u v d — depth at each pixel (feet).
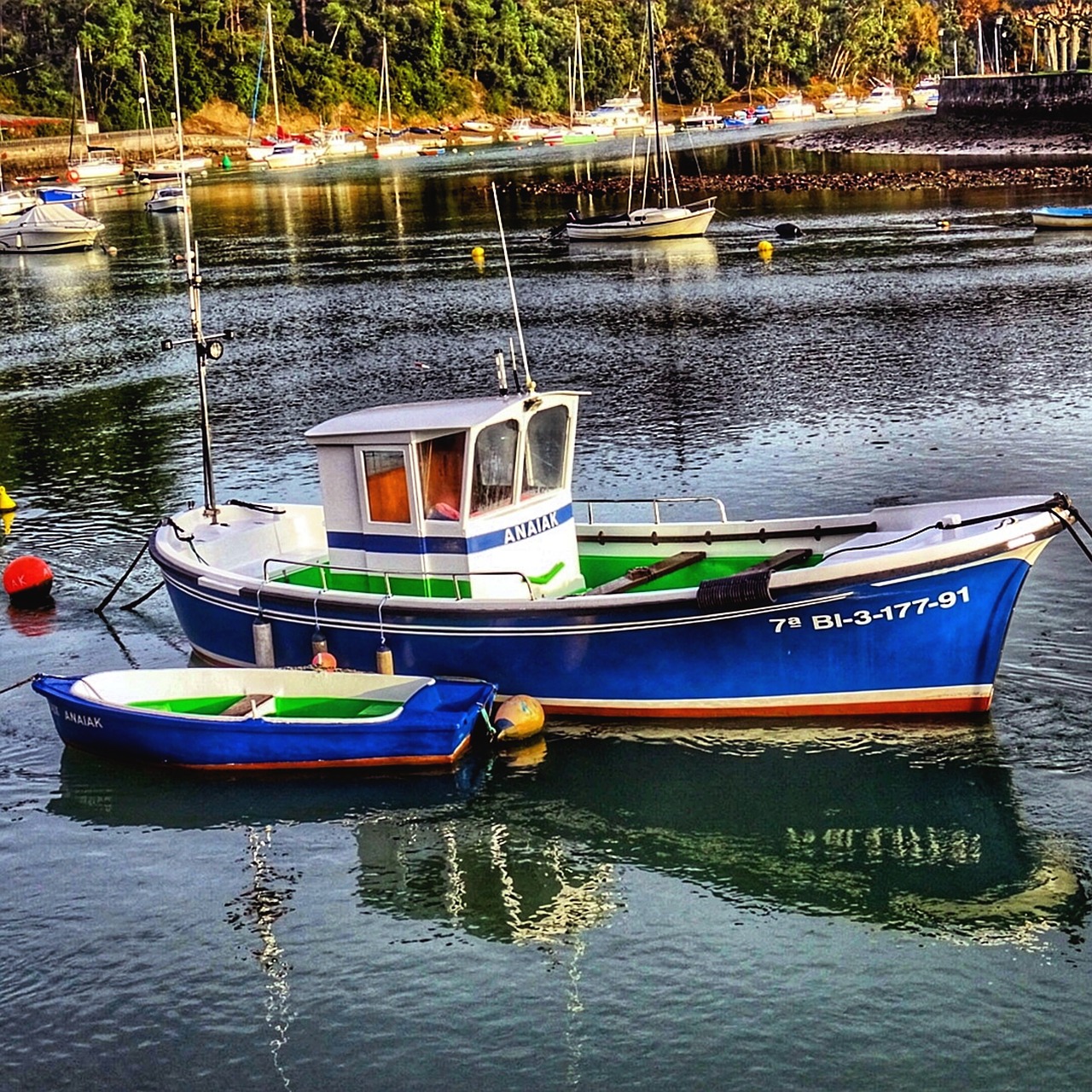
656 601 51.62
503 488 56.08
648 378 115.85
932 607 50.72
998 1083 35.91
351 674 54.24
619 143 485.56
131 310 174.29
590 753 53.47
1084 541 68.85
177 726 53.47
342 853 48.49
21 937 44.50
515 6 587.27
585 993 40.40
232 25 501.56
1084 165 264.31
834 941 42.19
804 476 84.79
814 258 178.60
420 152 487.20
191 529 66.90
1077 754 51.03
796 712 53.72
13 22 472.44
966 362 112.98
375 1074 37.65
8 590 73.00
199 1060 38.60
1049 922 42.45
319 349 139.74
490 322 149.07
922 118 411.13
